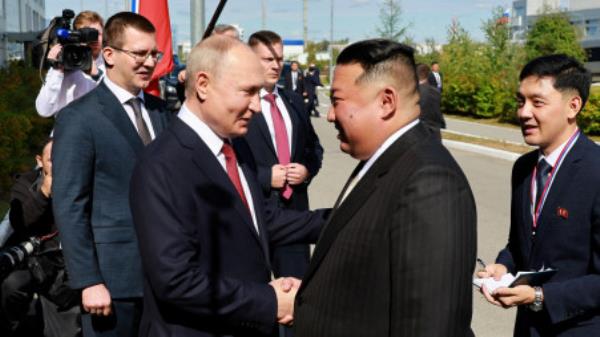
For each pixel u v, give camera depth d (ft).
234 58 7.89
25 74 47.24
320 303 6.42
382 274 5.97
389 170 6.13
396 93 6.29
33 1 120.37
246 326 7.77
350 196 6.35
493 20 83.76
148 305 7.98
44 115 13.50
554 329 8.43
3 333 11.66
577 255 8.32
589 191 8.20
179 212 7.59
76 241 9.94
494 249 22.97
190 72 8.07
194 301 7.43
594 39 189.57
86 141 10.28
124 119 10.75
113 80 11.05
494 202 31.04
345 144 6.69
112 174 10.48
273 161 15.06
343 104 6.48
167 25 18.85
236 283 7.70
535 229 8.77
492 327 16.57
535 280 8.21
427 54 95.25
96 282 10.00
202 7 20.75
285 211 9.76
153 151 7.86
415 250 5.67
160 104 12.14
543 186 8.76
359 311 6.11
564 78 8.46
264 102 15.24
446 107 84.02
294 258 15.35
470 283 5.79
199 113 8.14
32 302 11.71
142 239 7.59
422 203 5.71
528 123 8.71
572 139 8.63
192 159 7.84
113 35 10.91
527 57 86.43
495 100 74.59
